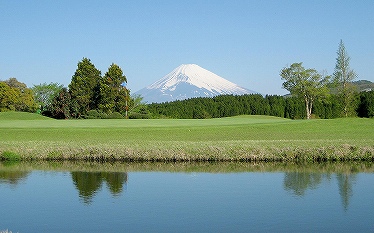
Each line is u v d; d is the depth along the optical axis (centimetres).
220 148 2920
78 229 1470
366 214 1639
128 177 2364
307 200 1856
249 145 3045
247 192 2009
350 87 8950
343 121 5034
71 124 4975
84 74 9388
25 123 5188
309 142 3241
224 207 1742
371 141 3294
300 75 9181
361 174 2417
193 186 2133
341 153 2842
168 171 2550
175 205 1781
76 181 2255
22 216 1627
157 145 3103
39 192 2003
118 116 8006
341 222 1543
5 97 9362
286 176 2375
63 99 8394
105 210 1708
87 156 2920
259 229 1466
